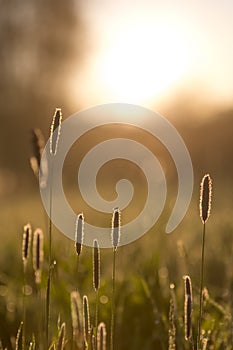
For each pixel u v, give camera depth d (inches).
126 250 321.4
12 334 230.2
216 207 518.0
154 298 234.2
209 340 192.9
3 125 2226.9
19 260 332.2
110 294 245.0
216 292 262.5
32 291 251.0
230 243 335.6
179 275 270.8
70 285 249.9
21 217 616.1
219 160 585.6
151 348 219.0
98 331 143.0
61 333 147.4
